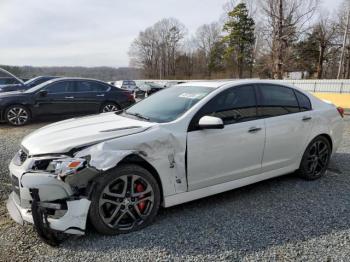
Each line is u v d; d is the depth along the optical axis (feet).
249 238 9.43
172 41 261.24
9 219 10.57
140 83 102.12
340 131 15.79
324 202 12.09
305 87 72.23
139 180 9.83
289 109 13.64
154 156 9.93
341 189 13.50
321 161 14.96
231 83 12.51
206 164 10.99
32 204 8.71
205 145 10.85
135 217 9.95
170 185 10.39
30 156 9.37
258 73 138.82
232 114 11.78
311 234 9.68
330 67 163.73
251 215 10.97
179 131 10.45
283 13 92.89
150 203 10.09
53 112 29.84
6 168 15.69
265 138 12.43
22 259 8.34
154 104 13.03
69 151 9.04
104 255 8.54
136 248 8.88
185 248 8.90
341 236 9.59
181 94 12.84
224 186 11.70
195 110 11.08
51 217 8.98
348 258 8.45
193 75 242.78
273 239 9.38
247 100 12.42
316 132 14.39
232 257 8.49
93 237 9.42
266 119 12.62
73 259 8.35
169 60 263.70
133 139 9.62
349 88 64.23
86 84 31.65
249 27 172.45
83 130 10.55
